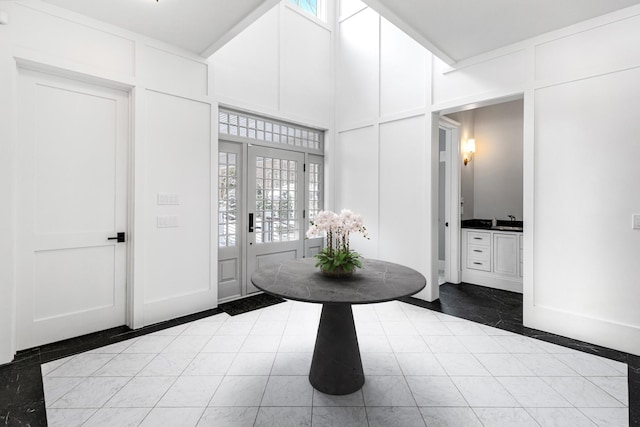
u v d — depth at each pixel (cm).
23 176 232
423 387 192
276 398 181
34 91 236
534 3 228
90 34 249
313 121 432
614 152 241
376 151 407
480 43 286
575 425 159
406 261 379
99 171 267
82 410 169
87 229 262
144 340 255
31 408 170
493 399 180
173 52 295
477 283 428
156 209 288
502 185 473
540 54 272
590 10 236
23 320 234
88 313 264
